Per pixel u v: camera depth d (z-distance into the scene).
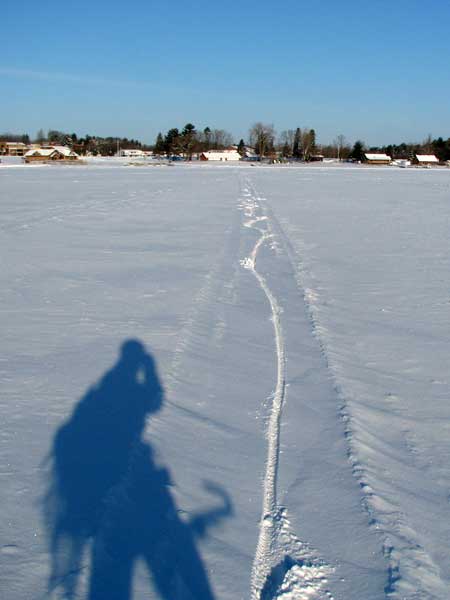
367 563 2.87
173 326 6.61
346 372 5.49
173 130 114.62
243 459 3.80
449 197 28.55
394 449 4.10
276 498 3.38
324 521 3.19
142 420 4.21
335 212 20.55
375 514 3.26
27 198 23.02
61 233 13.73
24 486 3.33
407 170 77.69
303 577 2.75
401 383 5.32
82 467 3.55
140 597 2.54
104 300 7.78
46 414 4.29
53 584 2.58
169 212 18.64
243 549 2.91
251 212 19.69
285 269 10.41
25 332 6.30
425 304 8.15
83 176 43.19
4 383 4.86
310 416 4.49
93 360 5.46
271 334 6.57
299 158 128.12
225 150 126.06
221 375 5.25
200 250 11.95
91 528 2.97
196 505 3.24
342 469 3.73
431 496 3.53
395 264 11.09
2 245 11.98
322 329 6.80
